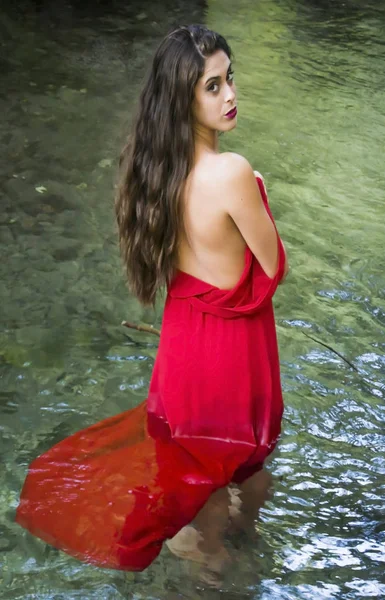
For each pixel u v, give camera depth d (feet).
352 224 13.80
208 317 7.67
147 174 7.21
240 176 6.91
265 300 7.52
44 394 9.52
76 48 21.86
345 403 9.43
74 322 10.98
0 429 8.89
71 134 16.67
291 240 13.14
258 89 19.93
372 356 10.36
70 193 14.38
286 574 7.09
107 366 10.09
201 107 6.91
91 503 7.55
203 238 7.23
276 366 8.16
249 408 8.00
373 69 21.99
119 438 8.36
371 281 12.09
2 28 22.98
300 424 9.03
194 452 8.04
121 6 25.80
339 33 25.07
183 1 26.94
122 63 21.01
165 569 7.05
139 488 7.68
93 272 12.16
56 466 8.00
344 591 6.97
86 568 7.05
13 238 12.89
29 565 7.09
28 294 11.52
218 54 6.83
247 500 7.80
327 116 18.54
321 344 10.54
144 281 7.92
